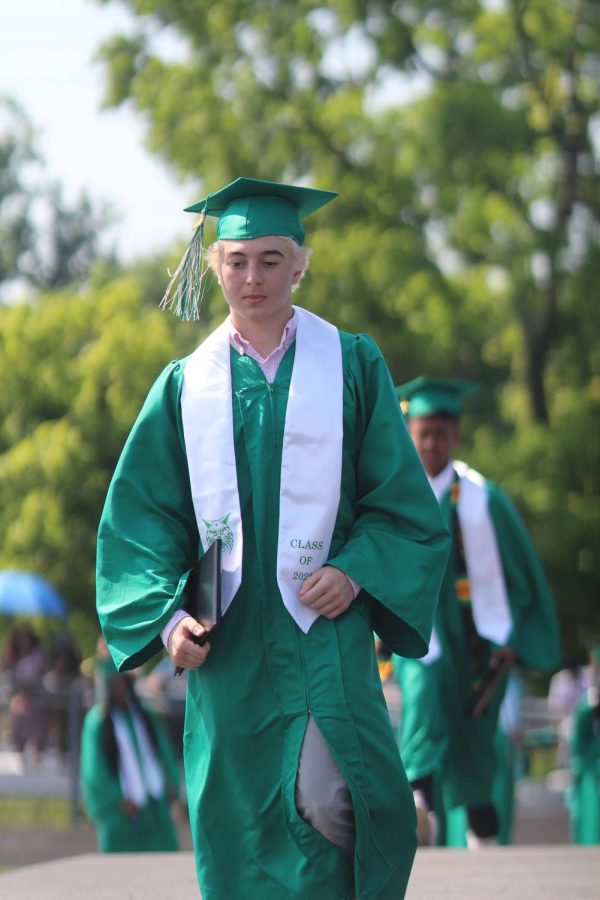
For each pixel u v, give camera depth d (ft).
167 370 31.50
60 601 148.56
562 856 52.75
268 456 30.25
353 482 30.83
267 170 174.40
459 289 171.53
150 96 173.88
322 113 171.73
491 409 250.98
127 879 47.93
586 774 88.28
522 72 181.68
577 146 183.21
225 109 173.06
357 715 29.32
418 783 55.42
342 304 167.22
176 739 121.49
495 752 57.41
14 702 125.08
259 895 29.48
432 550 30.40
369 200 171.94
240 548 29.99
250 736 29.68
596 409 179.22
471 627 56.24
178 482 31.19
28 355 169.37
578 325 184.85
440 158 169.17
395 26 176.35
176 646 29.66
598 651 101.30
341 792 29.09
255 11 175.42
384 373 31.19
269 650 29.71
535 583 57.98
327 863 29.12
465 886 45.03
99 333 172.04
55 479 164.45
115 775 78.07
